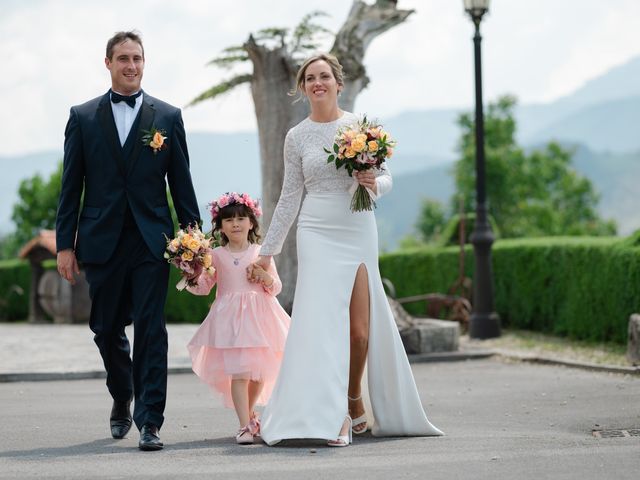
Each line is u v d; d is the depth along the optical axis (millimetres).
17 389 13000
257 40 17484
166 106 8023
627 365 13516
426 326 16078
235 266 8156
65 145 7875
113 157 7730
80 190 7871
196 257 7711
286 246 17391
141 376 7617
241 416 7855
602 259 15945
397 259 22875
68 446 7727
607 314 15898
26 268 30859
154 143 7730
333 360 7582
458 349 16234
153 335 7609
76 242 7852
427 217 65688
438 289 21688
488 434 8156
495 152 61719
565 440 7559
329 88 7965
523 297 18750
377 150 7586
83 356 17047
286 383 7574
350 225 7871
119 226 7699
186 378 14141
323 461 6621
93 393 12344
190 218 7965
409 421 7887
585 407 9977
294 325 7715
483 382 12734
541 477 5891
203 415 9922
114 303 7828
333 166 7875
